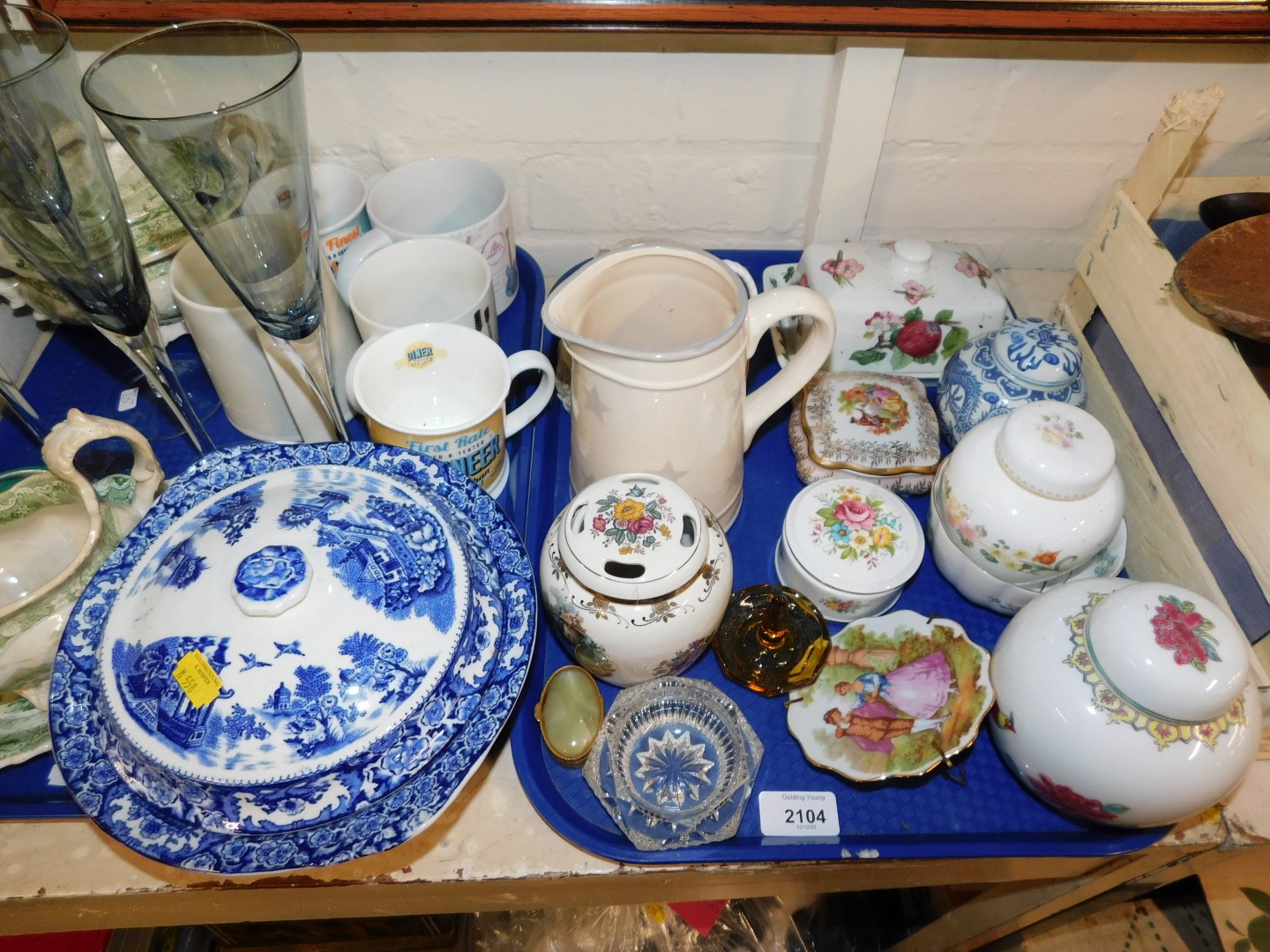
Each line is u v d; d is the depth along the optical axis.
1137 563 0.65
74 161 0.49
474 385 0.65
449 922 0.92
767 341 0.80
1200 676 0.45
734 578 0.65
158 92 0.57
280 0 0.61
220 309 0.59
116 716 0.42
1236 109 0.75
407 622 0.45
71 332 0.78
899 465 0.67
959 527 0.58
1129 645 0.46
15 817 0.52
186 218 0.48
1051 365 0.64
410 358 0.63
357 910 0.58
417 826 0.43
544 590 0.55
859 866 0.53
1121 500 0.56
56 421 0.72
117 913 0.55
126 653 0.44
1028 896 0.65
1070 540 0.55
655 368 0.51
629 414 0.54
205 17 0.62
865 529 0.62
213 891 0.51
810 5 0.62
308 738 0.42
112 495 0.59
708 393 0.53
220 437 0.71
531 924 0.94
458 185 0.76
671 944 0.93
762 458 0.73
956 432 0.68
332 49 0.69
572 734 0.55
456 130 0.75
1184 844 0.53
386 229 0.67
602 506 0.52
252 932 0.88
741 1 0.62
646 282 0.60
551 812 0.53
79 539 0.55
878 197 0.82
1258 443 0.51
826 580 0.60
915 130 0.76
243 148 0.46
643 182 0.80
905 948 0.88
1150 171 0.62
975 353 0.68
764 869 0.53
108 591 0.50
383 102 0.73
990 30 0.63
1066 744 0.48
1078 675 0.49
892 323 0.71
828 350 0.59
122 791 0.44
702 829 0.52
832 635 0.63
